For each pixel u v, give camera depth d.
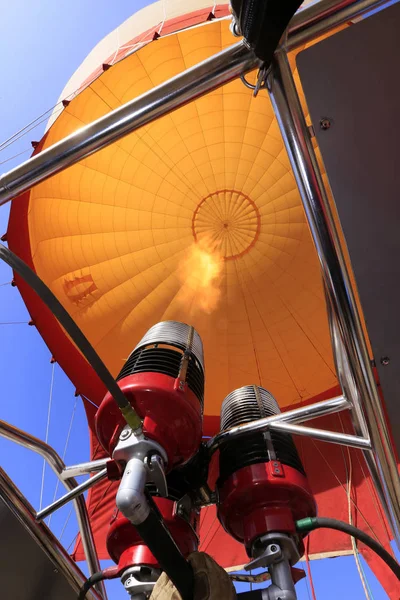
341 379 2.25
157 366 2.17
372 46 1.56
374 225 1.63
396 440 1.89
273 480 2.18
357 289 1.70
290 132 1.66
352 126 1.60
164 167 10.05
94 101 8.18
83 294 9.30
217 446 2.38
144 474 1.65
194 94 1.75
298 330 9.82
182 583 1.57
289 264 10.20
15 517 2.11
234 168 10.23
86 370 8.05
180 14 7.80
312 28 1.60
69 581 2.27
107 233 9.83
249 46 1.60
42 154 1.85
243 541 2.28
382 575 6.57
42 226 8.56
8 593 2.32
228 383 9.55
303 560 7.00
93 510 6.94
